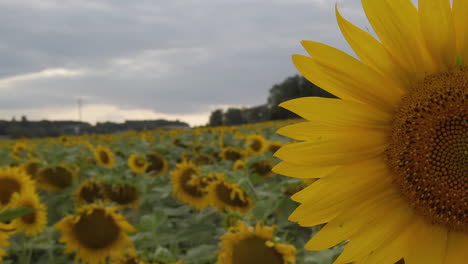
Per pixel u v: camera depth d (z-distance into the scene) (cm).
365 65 173
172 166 1116
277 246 348
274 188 418
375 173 178
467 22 172
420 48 178
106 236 488
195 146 1304
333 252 219
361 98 177
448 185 171
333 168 177
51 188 795
